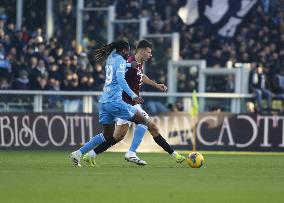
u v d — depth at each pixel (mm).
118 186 28859
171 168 38844
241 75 70562
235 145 62031
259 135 62000
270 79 73375
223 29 80000
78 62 73125
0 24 77562
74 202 24094
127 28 80375
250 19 80188
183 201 24703
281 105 71438
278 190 28266
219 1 80125
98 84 71688
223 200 25094
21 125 61406
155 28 79562
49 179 31234
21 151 59531
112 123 40156
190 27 80625
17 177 32000
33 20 82562
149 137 61250
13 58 72500
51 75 71625
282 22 80438
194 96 62094
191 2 80750
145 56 40500
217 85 71312
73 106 65125
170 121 62250
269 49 77938
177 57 75688
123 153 57531
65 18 82625
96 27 81812
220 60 77812
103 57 40000
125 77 40344
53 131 61500
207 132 62250
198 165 39344
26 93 64312
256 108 69188
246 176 34469
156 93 67625
